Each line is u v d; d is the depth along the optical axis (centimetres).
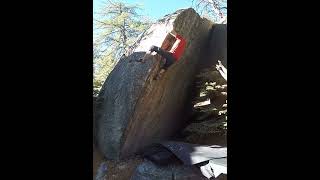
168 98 816
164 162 643
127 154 745
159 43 795
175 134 834
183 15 854
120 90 780
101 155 770
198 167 614
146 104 768
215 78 842
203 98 840
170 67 805
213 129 765
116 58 1419
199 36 896
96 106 811
